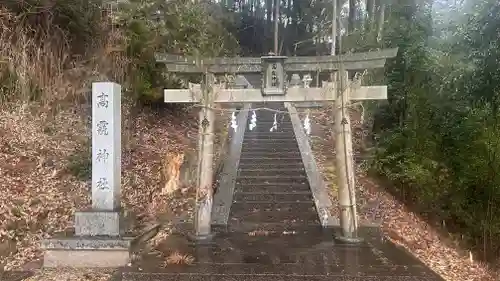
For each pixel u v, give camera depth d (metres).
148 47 13.63
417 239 8.86
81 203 9.02
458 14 10.37
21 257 7.19
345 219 8.16
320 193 10.62
